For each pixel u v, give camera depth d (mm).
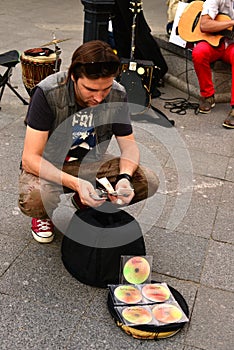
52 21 8203
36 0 10062
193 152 3857
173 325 2070
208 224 2930
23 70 4012
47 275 2402
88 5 3994
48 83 2248
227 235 2844
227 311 2281
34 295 2275
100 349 2020
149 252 2623
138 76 4402
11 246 2586
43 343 2027
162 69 5055
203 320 2211
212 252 2684
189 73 5098
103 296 2299
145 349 2031
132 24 4629
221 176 3529
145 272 2311
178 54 5184
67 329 2105
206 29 4496
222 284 2455
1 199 2990
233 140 4152
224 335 2143
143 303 2178
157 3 10773
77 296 2287
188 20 4742
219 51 4551
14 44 6480
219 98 4891
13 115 4254
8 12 8609
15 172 3322
